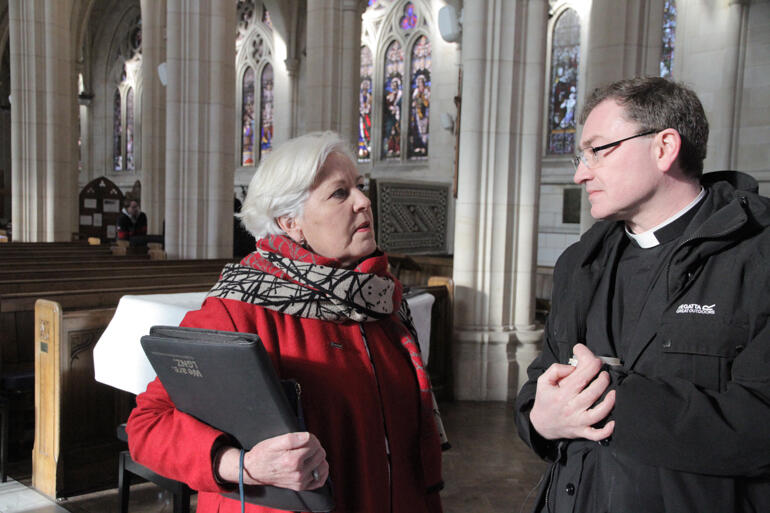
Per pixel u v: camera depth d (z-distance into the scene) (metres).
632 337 1.23
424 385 1.48
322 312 1.35
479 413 5.10
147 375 2.69
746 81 11.36
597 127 1.27
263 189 1.43
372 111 18.25
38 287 4.34
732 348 1.10
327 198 1.40
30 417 4.07
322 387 1.31
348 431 1.33
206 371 1.10
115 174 27.05
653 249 1.29
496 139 5.52
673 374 1.14
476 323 5.58
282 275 1.36
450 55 16.36
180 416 1.22
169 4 7.79
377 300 1.38
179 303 2.73
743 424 1.01
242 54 21.89
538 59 5.56
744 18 11.27
